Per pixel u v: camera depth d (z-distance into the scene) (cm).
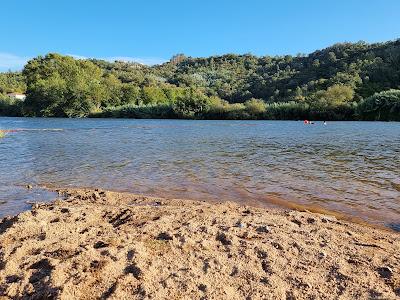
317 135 3159
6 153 1897
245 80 14100
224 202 905
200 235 608
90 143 2469
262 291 436
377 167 1446
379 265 502
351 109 6612
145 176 1269
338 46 13788
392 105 6234
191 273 472
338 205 898
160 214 756
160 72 17925
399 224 749
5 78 13125
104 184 1143
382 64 9438
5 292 433
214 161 1612
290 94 9931
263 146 2256
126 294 425
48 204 875
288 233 633
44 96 7881
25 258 517
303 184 1137
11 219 703
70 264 484
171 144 2398
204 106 7688
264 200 948
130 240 584
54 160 1647
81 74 8900
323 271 486
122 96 9169
